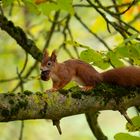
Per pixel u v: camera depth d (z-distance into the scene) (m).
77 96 7.66
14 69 17.47
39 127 18.92
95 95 7.78
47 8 10.42
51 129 20.36
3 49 17.41
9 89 16.97
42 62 9.52
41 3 10.48
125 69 8.62
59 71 9.32
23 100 7.26
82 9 17.75
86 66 9.20
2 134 18.12
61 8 10.12
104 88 7.93
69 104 7.57
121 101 7.96
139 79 8.50
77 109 7.66
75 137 20.88
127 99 7.99
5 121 7.22
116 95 7.93
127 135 8.14
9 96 7.23
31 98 7.34
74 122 21.20
